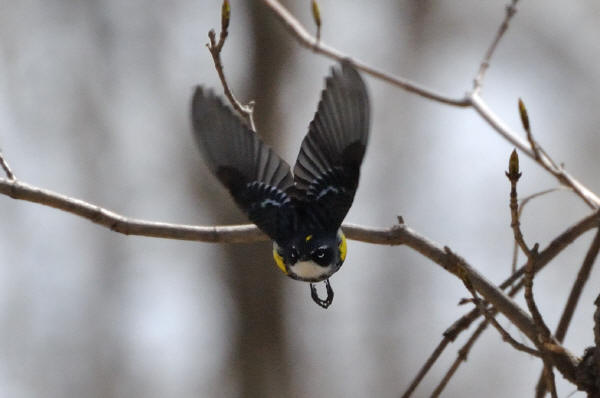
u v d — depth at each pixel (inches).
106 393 607.5
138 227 240.1
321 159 174.1
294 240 174.4
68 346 609.6
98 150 619.2
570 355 215.2
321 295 637.9
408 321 659.4
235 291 617.9
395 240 239.3
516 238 193.0
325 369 633.0
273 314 616.1
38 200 240.7
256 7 605.3
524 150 291.0
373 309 661.9
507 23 322.0
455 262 237.0
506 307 233.8
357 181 173.5
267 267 618.2
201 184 617.3
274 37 605.9
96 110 617.9
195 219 616.1
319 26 320.5
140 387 611.8
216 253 623.8
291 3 639.8
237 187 173.9
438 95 314.7
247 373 611.2
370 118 167.0
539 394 250.2
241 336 614.5
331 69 162.7
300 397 619.2
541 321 203.2
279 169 176.6
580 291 254.8
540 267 254.1
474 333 242.4
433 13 668.1
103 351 614.9
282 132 608.4
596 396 210.4
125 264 626.5
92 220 242.2
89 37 617.3
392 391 644.1
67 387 602.5
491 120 302.5
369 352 650.8
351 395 635.5
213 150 170.9
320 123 169.3
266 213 175.2
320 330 634.8
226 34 217.3
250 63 607.5
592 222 250.7
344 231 239.8
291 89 617.6
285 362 616.1
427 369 240.2
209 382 614.5
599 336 207.2
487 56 322.7
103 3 615.5
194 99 162.9
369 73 319.3
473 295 202.2
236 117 168.4
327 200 175.2
